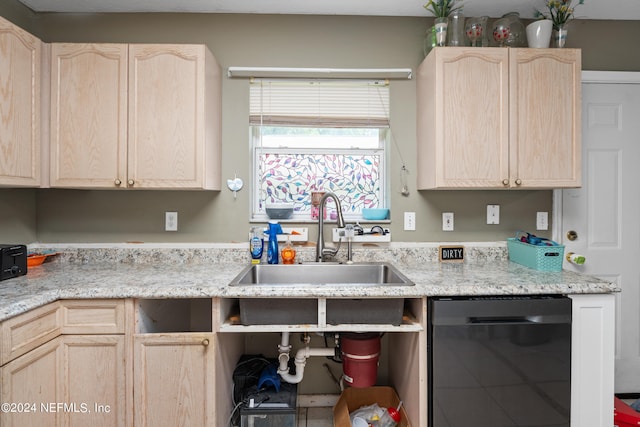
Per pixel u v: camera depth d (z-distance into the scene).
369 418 1.73
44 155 1.71
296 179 2.16
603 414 1.44
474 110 1.74
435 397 1.39
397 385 1.84
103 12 2.03
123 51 1.71
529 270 1.76
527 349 1.40
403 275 1.62
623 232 2.11
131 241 2.04
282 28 2.07
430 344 1.42
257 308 1.43
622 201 2.12
